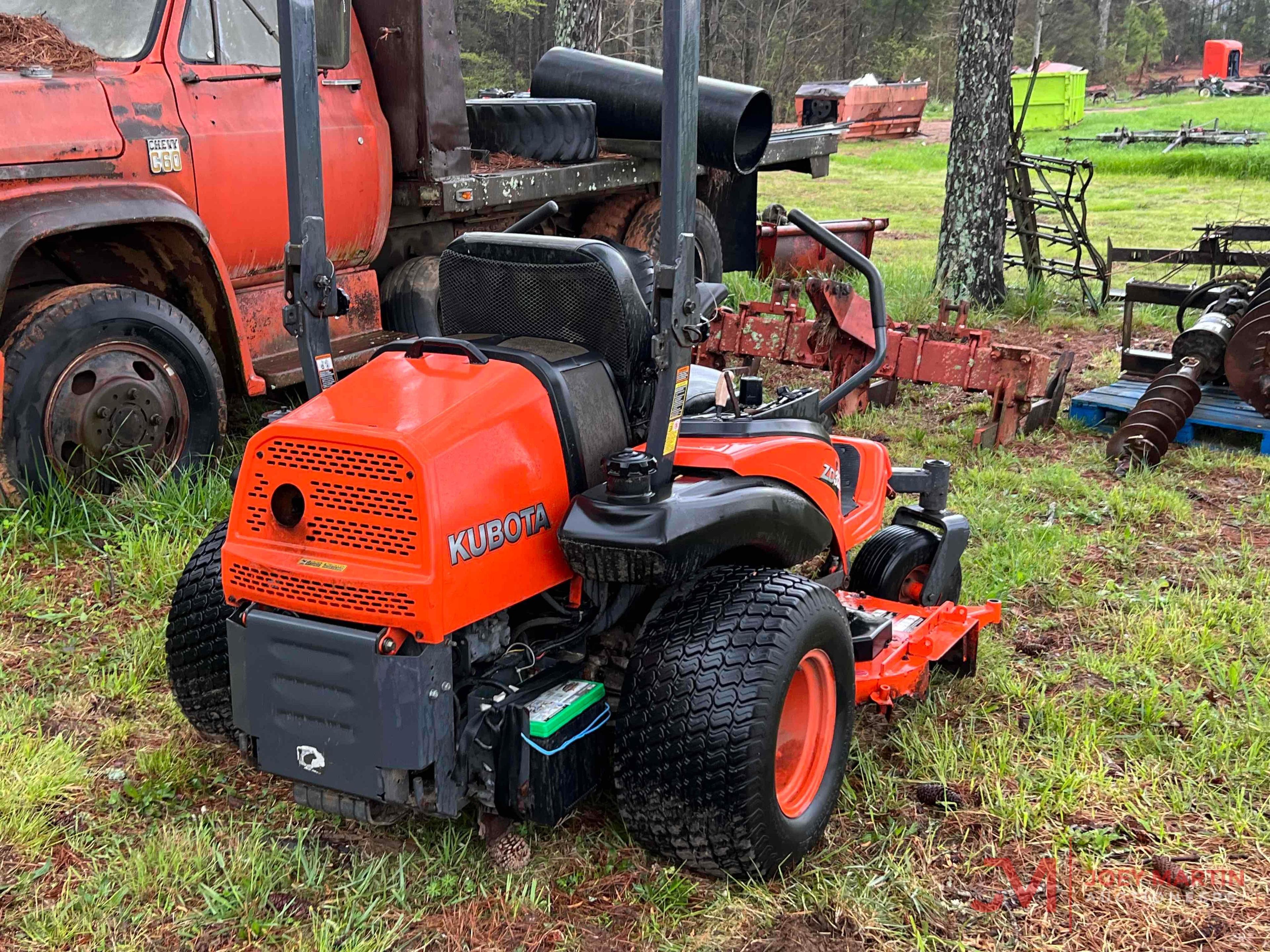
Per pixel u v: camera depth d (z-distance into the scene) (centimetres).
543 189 725
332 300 329
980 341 689
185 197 560
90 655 430
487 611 273
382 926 284
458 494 264
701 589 305
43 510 504
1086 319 1045
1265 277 715
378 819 289
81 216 495
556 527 293
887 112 3491
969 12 1024
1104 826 329
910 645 374
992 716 391
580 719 292
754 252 977
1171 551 546
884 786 347
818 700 317
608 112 798
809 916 289
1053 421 743
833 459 366
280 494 278
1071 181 1075
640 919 287
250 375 586
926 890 299
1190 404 661
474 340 319
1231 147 2703
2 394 489
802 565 476
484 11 4825
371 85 648
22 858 313
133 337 530
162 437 548
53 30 534
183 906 293
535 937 282
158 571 484
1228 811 336
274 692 280
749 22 5669
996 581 500
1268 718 383
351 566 266
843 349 729
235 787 346
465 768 278
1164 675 424
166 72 554
